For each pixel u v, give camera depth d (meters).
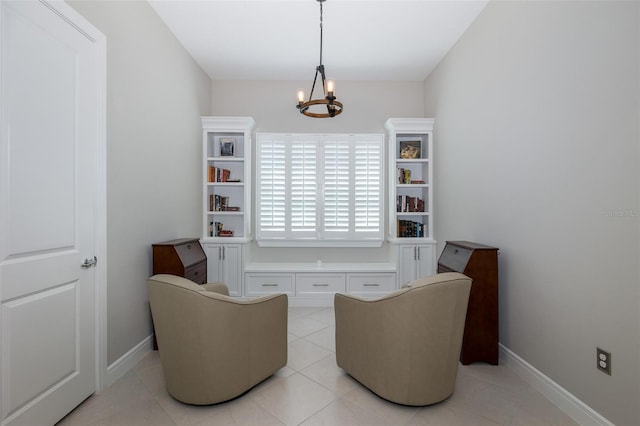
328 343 2.63
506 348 2.30
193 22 2.83
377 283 3.78
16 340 1.40
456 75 3.17
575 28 1.69
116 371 2.07
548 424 1.64
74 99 1.72
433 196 3.81
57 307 1.62
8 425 1.37
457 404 1.79
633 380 1.40
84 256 1.80
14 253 1.39
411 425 1.62
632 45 1.39
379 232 4.02
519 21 2.16
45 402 1.54
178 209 3.09
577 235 1.68
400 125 3.78
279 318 2.01
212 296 1.65
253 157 4.07
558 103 1.81
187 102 3.33
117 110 2.09
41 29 1.51
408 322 1.64
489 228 2.54
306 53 3.42
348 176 4.02
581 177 1.65
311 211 4.00
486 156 2.59
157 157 2.66
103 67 1.94
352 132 4.10
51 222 1.58
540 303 1.96
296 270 3.74
